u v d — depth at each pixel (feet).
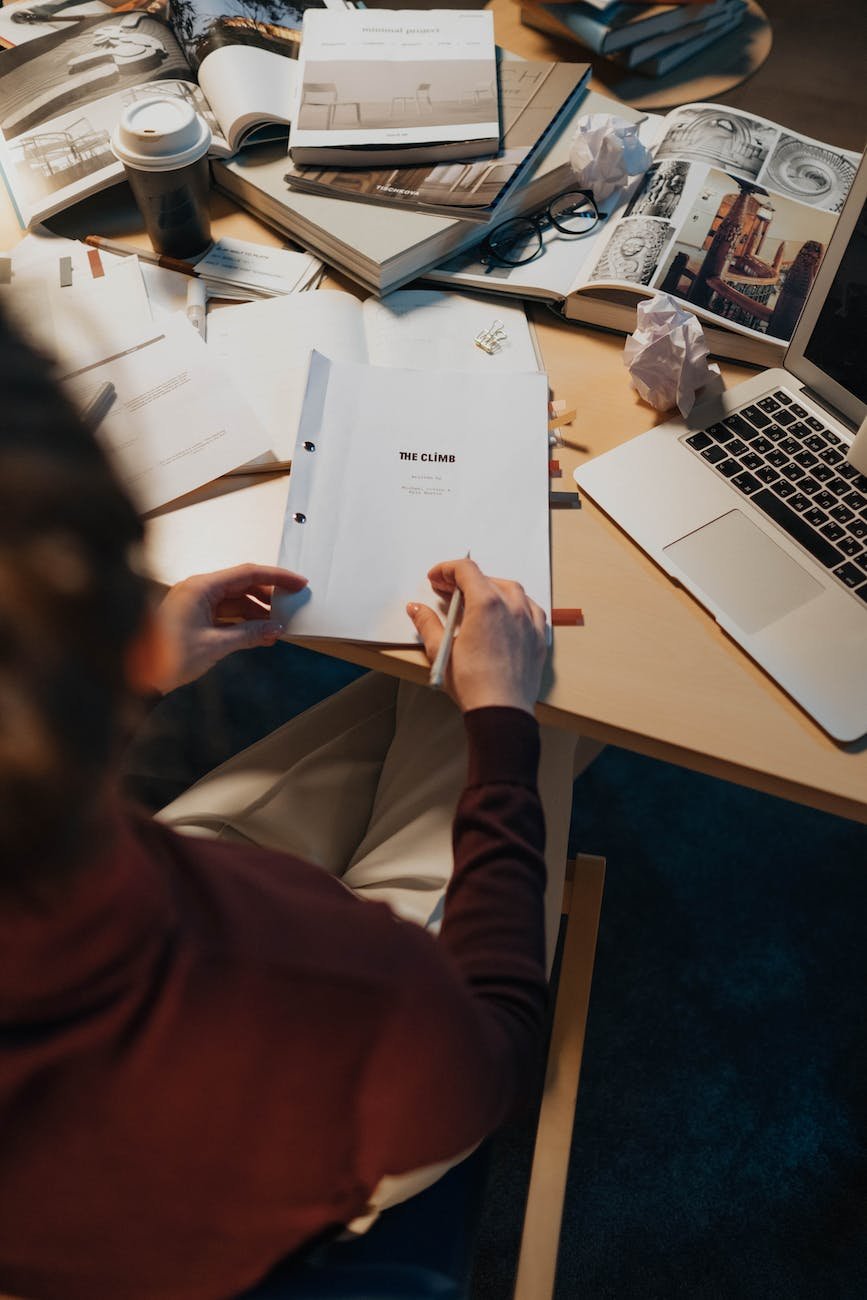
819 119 4.21
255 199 3.89
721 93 4.33
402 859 2.83
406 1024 1.41
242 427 3.24
